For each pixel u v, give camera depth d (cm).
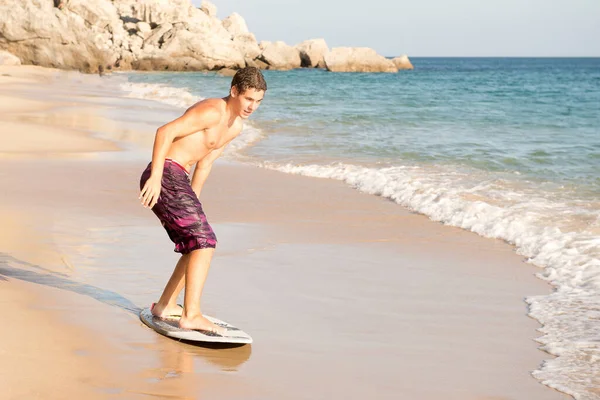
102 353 381
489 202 904
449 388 368
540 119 2231
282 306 496
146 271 553
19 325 409
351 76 6831
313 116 2145
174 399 331
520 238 721
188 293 420
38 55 5516
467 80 6481
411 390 362
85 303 463
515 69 11656
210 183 1037
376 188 1000
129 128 1734
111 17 6781
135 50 6575
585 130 1897
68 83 3888
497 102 3195
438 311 503
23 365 353
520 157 1330
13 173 1019
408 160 1284
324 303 508
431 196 924
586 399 360
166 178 418
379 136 1652
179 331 412
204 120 417
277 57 7925
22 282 497
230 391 347
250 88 417
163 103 2669
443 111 2488
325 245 690
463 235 753
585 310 510
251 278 562
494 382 379
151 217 757
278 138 1603
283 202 906
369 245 698
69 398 321
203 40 6700
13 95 2647
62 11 5722
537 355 422
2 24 5353
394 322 475
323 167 1180
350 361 399
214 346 411
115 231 684
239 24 8681
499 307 518
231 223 775
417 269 617
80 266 556
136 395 331
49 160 1162
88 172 1055
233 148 1445
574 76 8119
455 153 1373
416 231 765
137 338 410
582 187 1024
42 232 663
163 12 7212
